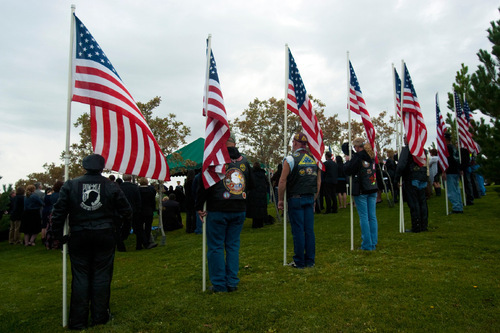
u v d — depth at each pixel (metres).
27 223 12.09
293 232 5.84
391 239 7.54
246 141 24.22
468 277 4.74
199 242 9.46
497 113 8.72
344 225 9.88
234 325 3.72
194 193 5.02
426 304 3.93
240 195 4.90
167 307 4.37
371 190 6.68
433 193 16.09
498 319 3.47
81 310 3.90
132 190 9.17
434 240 7.12
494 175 7.85
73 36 4.54
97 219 3.97
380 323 3.54
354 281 4.90
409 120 8.27
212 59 5.27
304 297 4.38
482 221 8.80
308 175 5.77
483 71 10.03
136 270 6.77
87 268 4.00
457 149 11.29
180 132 16.08
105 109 4.80
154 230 13.12
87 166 4.10
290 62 6.50
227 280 4.91
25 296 5.47
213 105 5.02
